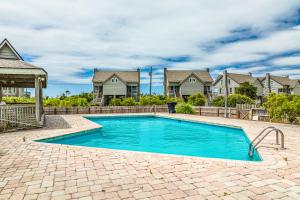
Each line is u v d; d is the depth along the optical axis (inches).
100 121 844.6
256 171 209.2
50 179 189.0
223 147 453.7
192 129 668.7
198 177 193.6
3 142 340.5
